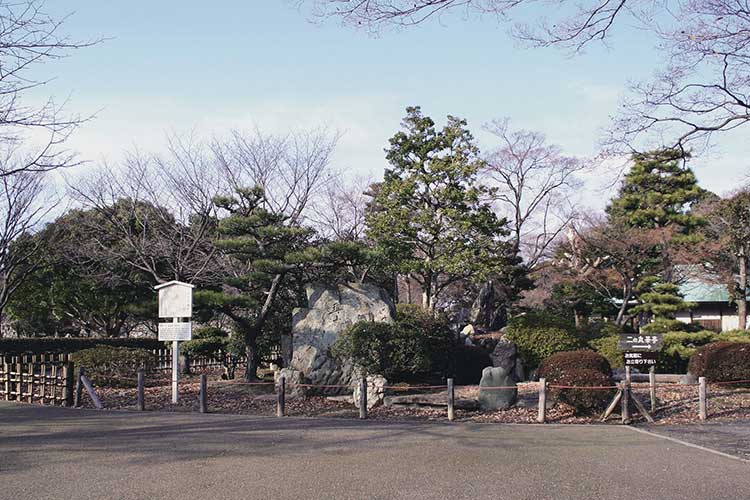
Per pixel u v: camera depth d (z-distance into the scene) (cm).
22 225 2442
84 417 1225
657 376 1848
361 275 2278
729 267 2641
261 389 1714
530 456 865
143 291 2670
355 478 734
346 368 1723
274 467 787
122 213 2211
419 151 2430
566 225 2975
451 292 3138
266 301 1917
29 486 692
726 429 1128
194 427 1100
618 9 895
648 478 746
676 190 2548
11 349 2545
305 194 2209
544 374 1327
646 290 2633
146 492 671
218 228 1861
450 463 815
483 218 2355
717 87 1105
